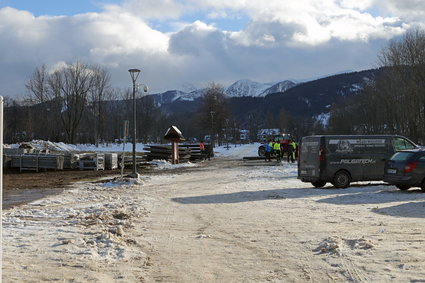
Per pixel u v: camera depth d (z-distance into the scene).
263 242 7.35
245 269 5.75
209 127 84.75
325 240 7.28
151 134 103.19
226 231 8.40
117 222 9.43
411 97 52.41
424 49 52.22
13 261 6.08
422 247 6.62
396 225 8.60
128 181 19.44
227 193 15.43
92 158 30.91
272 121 158.75
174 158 37.59
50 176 25.00
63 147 57.81
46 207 12.20
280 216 10.09
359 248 6.62
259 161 40.53
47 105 74.44
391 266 5.60
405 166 14.86
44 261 6.09
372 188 16.31
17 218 10.04
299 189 16.31
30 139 73.75
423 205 11.42
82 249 6.77
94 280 5.23
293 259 6.18
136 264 6.01
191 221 9.63
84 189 17.58
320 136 16.69
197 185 18.88
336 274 5.38
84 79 74.75
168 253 6.66
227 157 52.69
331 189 16.16
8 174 26.83
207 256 6.47
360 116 80.81
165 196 14.76
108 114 90.38
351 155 16.64
